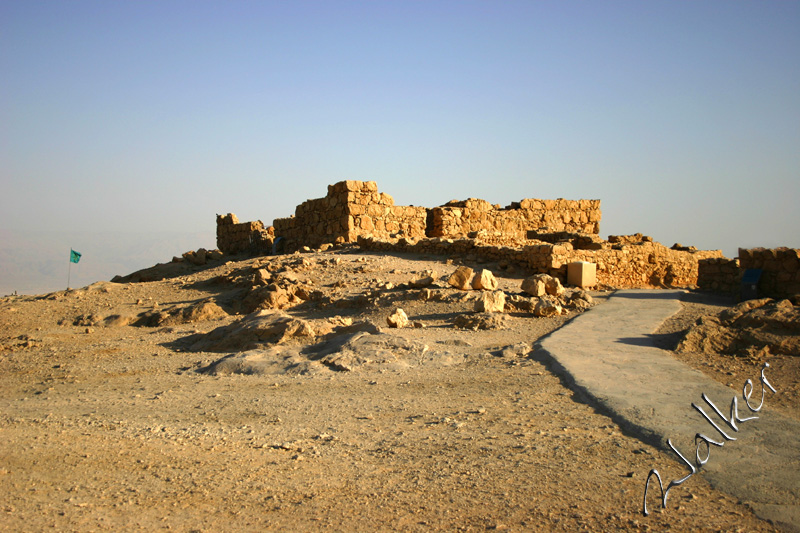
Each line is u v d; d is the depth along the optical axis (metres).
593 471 5.37
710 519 4.40
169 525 4.53
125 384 10.20
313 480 5.43
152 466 5.84
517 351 10.59
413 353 10.74
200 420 7.62
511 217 33.88
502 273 21.03
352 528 4.46
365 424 7.21
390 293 17.16
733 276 18.28
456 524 4.49
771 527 4.25
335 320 14.02
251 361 10.76
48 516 4.68
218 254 33.44
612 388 7.89
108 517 4.66
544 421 6.91
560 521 4.46
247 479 5.48
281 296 17.95
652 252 23.05
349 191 30.36
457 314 14.65
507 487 5.11
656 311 14.19
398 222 31.81
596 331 11.98
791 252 15.74
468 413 7.41
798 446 5.67
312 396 8.66
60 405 8.79
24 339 15.20
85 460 6.02
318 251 28.28
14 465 5.88
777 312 10.48
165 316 17.39
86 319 17.62
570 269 20.03
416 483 5.28
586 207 36.47
